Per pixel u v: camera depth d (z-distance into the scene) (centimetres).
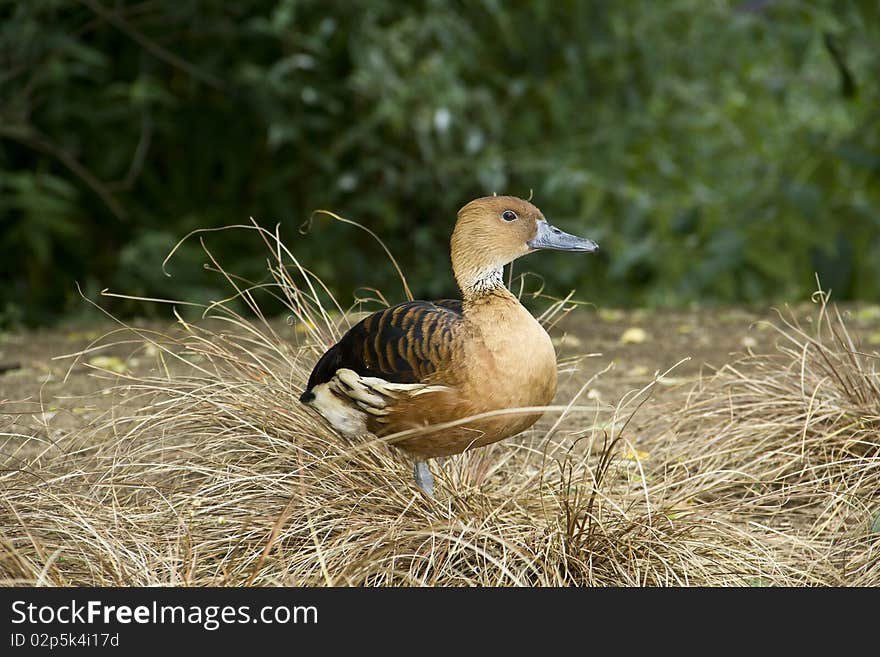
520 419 665
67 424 909
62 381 1062
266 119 1639
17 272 1714
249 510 727
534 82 1833
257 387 824
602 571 674
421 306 682
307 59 1609
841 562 710
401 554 661
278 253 862
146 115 1578
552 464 810
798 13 1680
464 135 1734
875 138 1648
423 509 714
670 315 1473
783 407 855
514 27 1814
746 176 1844
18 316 1514
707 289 1755
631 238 1762
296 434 775
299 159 1752
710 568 684
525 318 669
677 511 709
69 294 1678
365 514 704
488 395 650
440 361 649
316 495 733
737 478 808
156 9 1642
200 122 1736
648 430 902
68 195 1603
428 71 1642
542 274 1791
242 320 873
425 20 1675
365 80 1616
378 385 657
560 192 1734
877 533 718
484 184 1695
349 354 683
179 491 769
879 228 1623
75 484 772
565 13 1834
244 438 798
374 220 1820
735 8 1808
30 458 826
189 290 1625
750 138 1911
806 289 1648
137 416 814
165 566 665
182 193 1766
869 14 1563
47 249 1597
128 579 644
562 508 698
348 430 702
